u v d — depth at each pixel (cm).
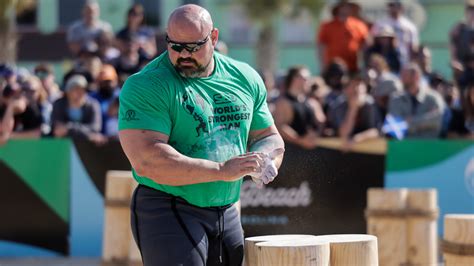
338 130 1351
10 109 1331
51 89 1595
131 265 1016
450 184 1344
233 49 3703
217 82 621
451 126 1426
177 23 590
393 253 1034
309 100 1372
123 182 1028
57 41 3209
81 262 1282
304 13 3462
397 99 1390
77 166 1320
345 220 1301
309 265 594
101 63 1572
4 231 1316
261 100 649
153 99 598
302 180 1289
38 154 1317
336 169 1308
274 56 3519
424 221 1045
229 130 619
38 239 1320
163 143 594
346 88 1362
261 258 601
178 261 600
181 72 609
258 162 586
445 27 3775
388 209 1034
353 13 1819
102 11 3509
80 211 1321
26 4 2909
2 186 1316
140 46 1580
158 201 612
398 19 1833
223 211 629
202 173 584
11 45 2689
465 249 756
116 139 1331
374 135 1330
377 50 1689
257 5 3416
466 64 1672
